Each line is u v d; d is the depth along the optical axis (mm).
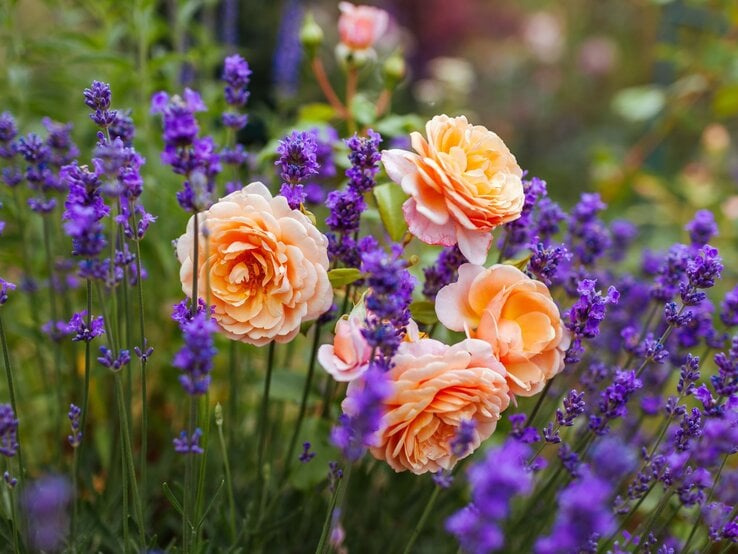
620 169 1377
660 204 1396
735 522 587
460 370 547
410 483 715
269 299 573
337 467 587
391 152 590
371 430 503
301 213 589
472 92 2291
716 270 583
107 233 695
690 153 1704
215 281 574
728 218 1219
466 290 587
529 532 653
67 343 778
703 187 1320
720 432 543
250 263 579
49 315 830
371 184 604
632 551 594
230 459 700
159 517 728
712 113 1396
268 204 575
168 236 823
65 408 764
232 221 569
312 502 694
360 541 700
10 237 763
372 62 1069
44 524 588
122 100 877
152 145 813
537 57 2236
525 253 744
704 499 581
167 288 846
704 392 576
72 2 949
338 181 898
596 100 2197
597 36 2227
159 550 595
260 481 678
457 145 603
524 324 583
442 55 2457
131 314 671
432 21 2434
